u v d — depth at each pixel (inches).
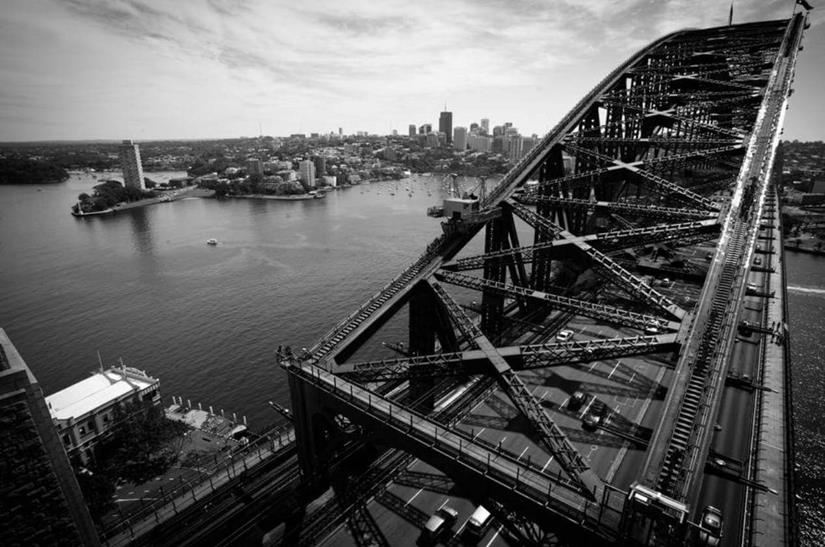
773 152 1635.1
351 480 1408.7
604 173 1871.3
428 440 922.7
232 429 2753.4
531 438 1563.7
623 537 660.1
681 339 968.3
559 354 1043.9
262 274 5191.9
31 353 3511.3
